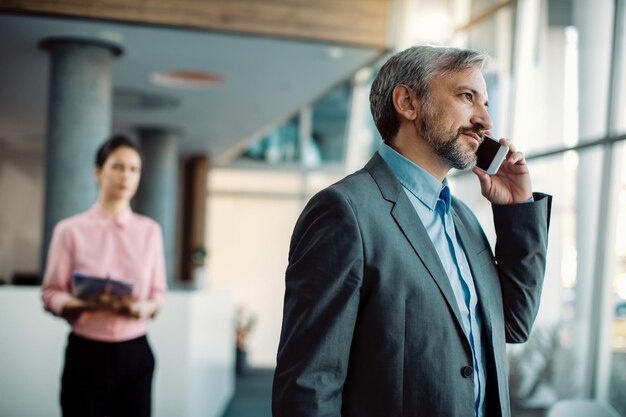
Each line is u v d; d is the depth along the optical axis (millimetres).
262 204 15148
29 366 4676
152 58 7281
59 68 6641
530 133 5664
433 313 1537
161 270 3398
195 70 7766
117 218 3291
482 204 6344
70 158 6590
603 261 4648
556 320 5012
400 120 1739
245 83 8320
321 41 6336
